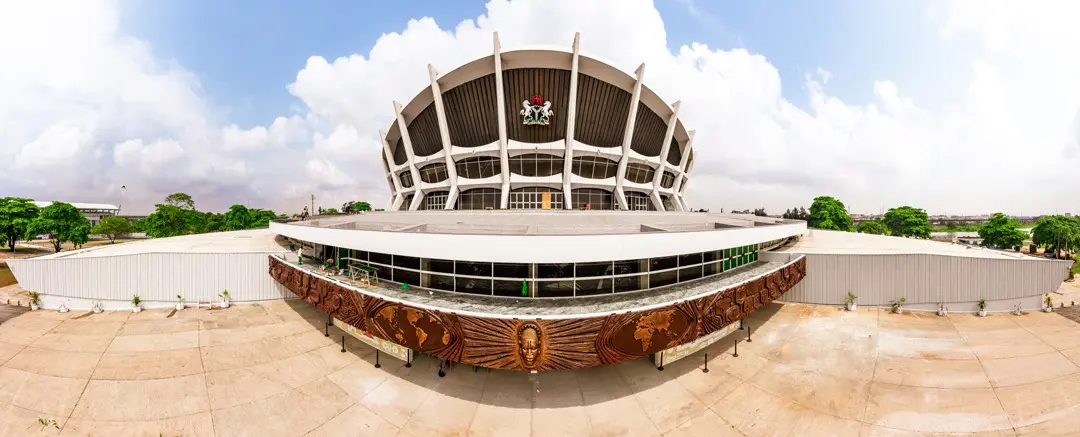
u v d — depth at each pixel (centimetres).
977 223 17800
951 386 1658
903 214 8525
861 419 1452
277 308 2597
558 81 3919
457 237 1600
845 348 2012
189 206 8300
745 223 3056
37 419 1416
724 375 1755
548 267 1653
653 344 1495
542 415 1479
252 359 1859
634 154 4172
